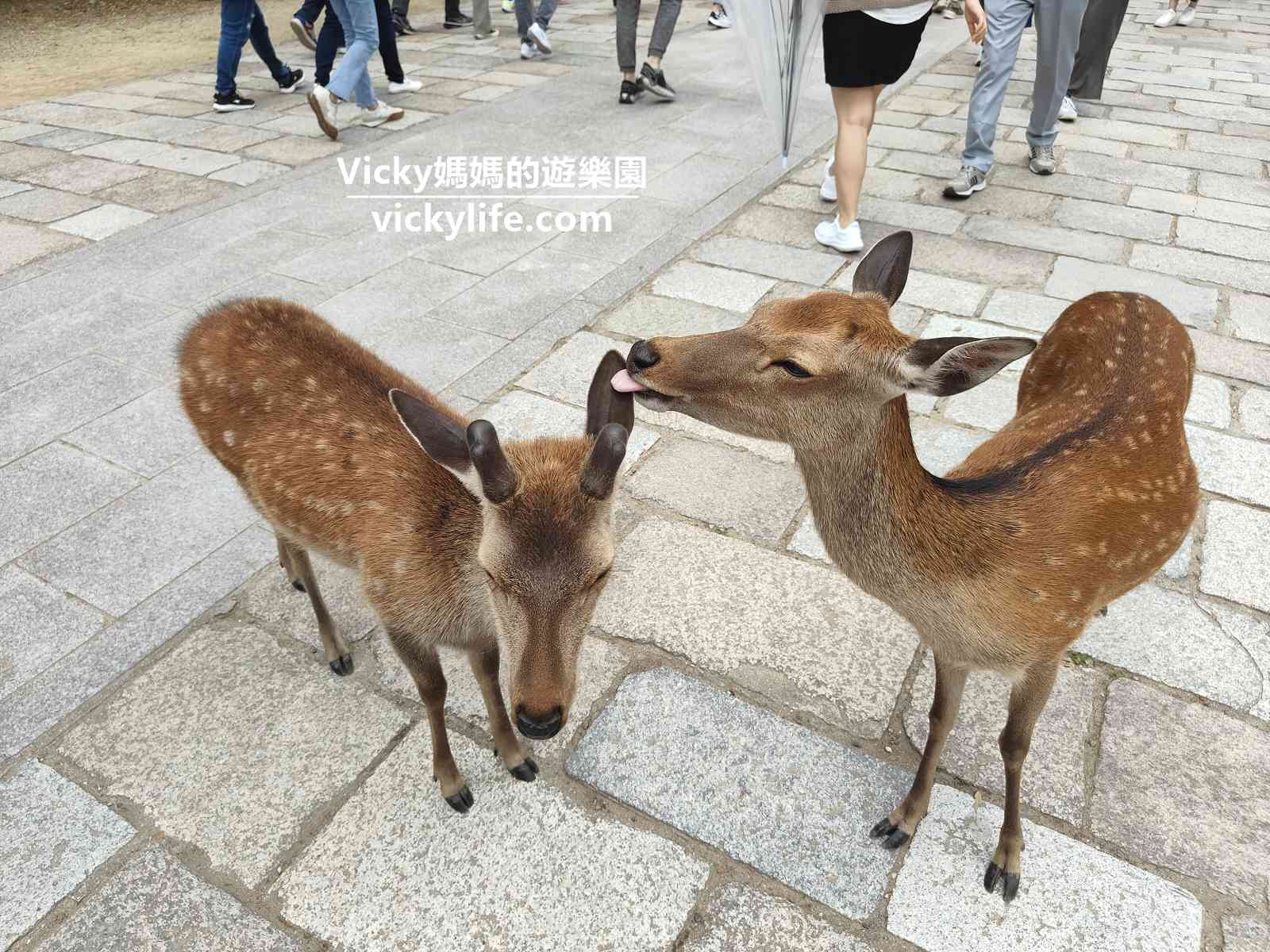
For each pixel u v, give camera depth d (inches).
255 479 95.7
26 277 195.6
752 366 73.8
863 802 91.7
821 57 395.9
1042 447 85.7
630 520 130.6
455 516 81.8
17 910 81.7
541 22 383.9
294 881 84.7
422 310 184.9
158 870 85.3
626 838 88.7
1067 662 106.0
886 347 70.0
